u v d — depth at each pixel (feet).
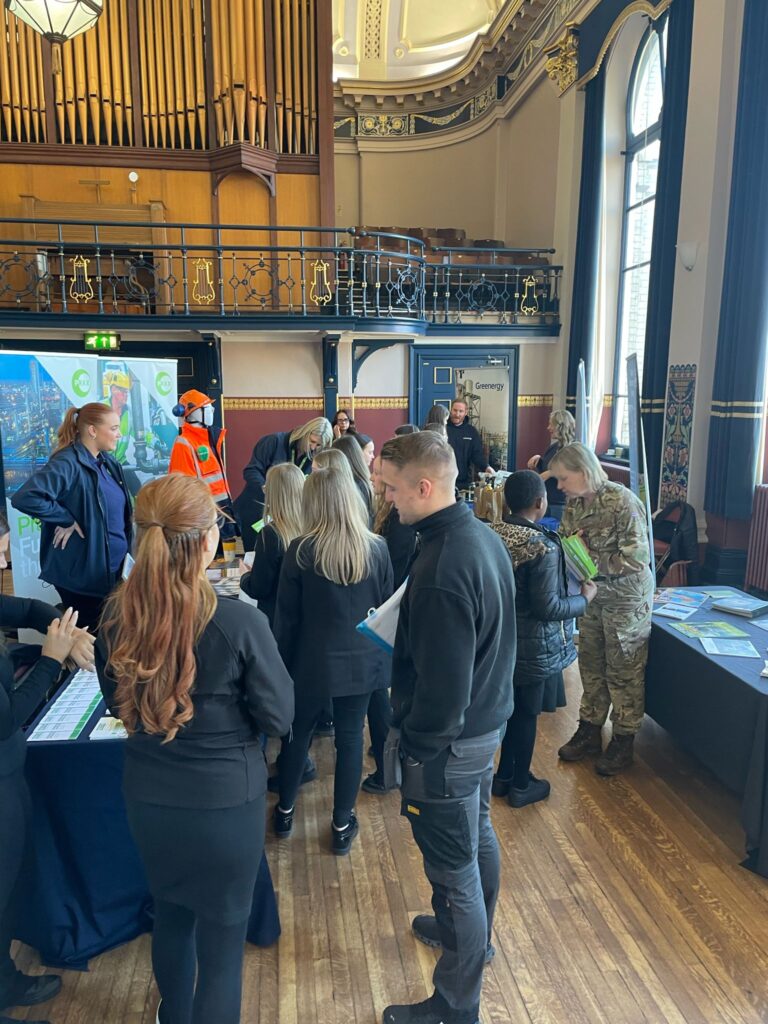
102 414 9.55
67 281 24.00
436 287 25.13
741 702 7.96
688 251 16.81
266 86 23.56
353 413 25.04
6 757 5.15
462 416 21.91
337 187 36.45
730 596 10.92
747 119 14.82
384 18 33.91
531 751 8.71
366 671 7.57
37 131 22.81
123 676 4.13
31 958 6.52
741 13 15.48
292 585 7.50
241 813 4.50
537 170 28.73
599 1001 6.08
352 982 6.26
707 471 16.63
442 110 35.04
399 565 9.64
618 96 22.80
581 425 19.75
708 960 6.53
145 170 23.66
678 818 8.73
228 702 4.44
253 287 24.79
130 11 22.53
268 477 8.66
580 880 7.60
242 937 4.76
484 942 5.35
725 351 15.76
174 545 4.15
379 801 9.12
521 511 8.03
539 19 27.27
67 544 9.62
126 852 6.42
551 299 26.30
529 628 8.07
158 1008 5.74
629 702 9.50
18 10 12.46
